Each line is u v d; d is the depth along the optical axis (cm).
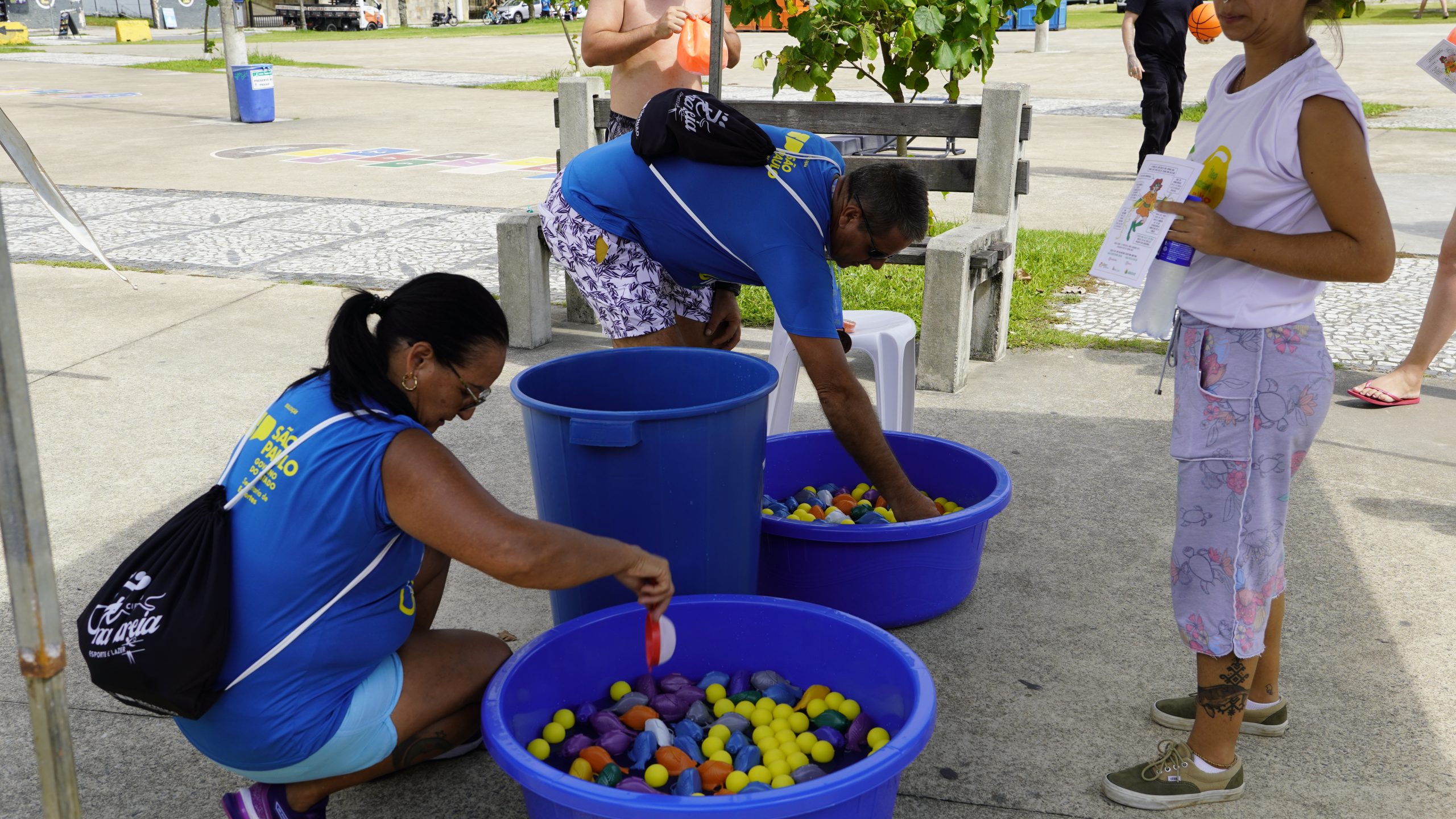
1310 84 188
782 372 383
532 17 4397
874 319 398
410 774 233
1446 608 296
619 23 443
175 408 445
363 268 660
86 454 399
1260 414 204
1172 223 198
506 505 361
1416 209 793
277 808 203
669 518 243
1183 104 1457
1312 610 296
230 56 1398
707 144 269
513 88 1827
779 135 274
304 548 183
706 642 246
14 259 684
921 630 288
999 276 499
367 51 2770
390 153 1150
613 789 172
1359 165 186
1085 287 636
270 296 603
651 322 314
